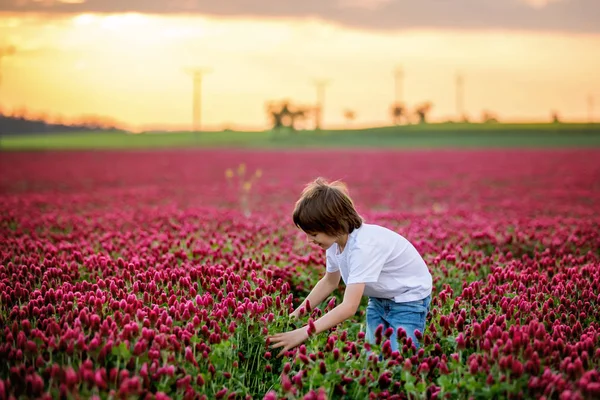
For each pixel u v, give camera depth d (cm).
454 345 522
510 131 10106
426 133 10206
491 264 830
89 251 861
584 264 847
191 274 638
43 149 6806
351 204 529
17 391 418
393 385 491
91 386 414
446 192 2425
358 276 521
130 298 542
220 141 9444
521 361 472
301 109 11012
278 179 3155
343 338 518
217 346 484
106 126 14425
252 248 881
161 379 443
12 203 1808
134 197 2158
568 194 2262
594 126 11431
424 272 562
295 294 766
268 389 531
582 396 423
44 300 556
